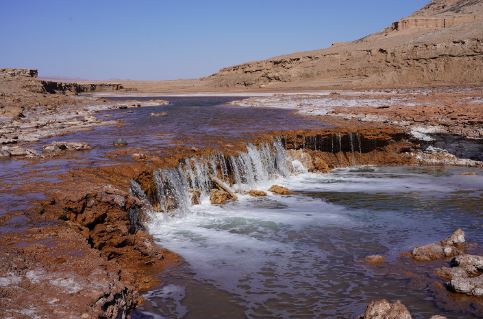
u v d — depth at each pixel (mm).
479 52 88500
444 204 20156
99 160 20000
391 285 12188
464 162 28688
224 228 16812
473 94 49375
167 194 19062
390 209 19422
